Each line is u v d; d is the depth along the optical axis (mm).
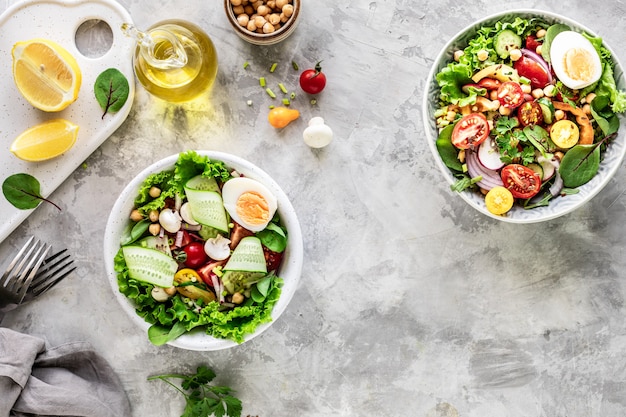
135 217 1423
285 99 1563
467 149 1397
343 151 1569
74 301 1597
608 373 1590
